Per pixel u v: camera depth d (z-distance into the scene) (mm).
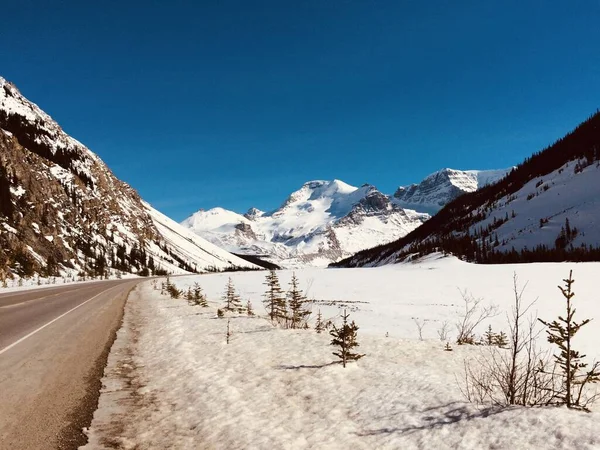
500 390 6387
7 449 4680
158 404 6391
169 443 4934
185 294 33125
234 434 5047
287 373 7848
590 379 5504
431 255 127250
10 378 7512
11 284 56906
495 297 31906
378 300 32562
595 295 30625
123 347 10922
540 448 3998
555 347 13234
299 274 91938
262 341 11031
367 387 6840
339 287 47906
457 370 7945
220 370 8109
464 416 5102
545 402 5656
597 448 3760
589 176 188875
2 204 108000
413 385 6715
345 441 4805
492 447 4211
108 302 24656
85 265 122438
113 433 5230
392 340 11539
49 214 133000
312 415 5707
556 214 166375
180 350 10125
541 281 41469
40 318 16078
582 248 126188
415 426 5031
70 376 7801
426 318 22172
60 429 5301
